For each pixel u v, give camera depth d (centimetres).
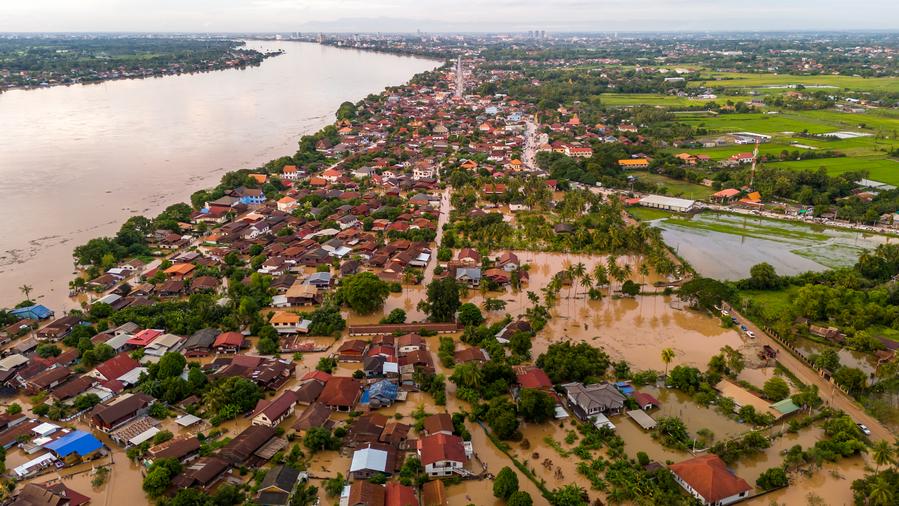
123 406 10938
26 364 12600
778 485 9456
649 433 10894
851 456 10269
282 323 14500
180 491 8806
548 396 11200
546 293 16838
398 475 9688
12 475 9562
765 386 11888
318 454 10169
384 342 13675
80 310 15225
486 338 13862
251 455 9912
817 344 14375
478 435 10819
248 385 11531
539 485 9475
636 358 13550
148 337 13612
